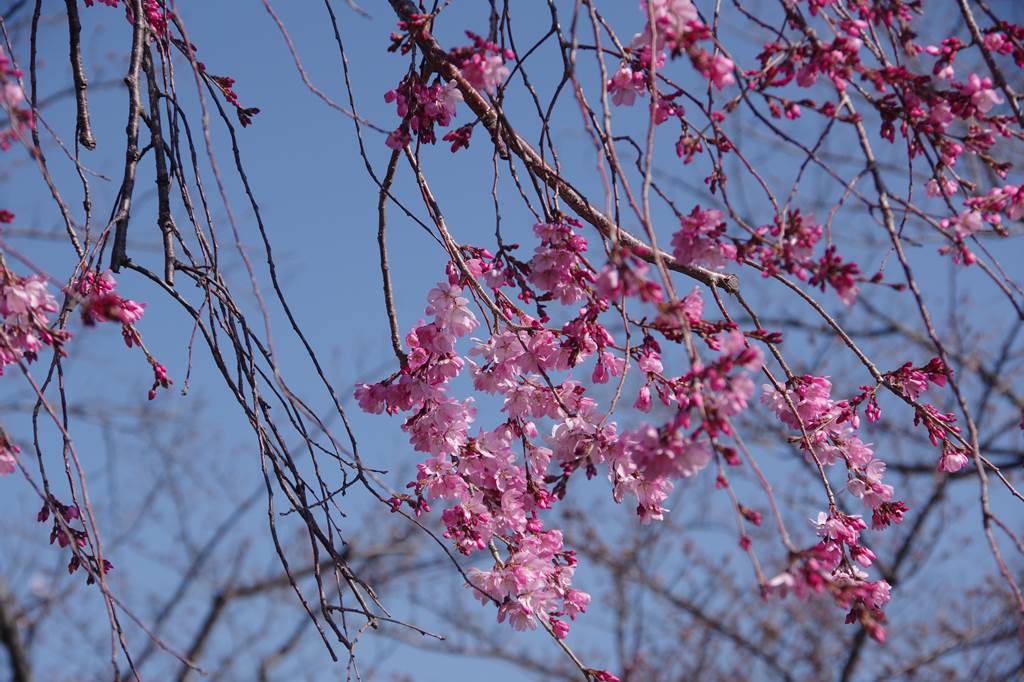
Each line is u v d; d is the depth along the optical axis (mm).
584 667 1455
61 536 1440
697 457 1312
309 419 1396
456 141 1502
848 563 1476
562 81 1442
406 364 1490
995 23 1423
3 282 1411
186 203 1468
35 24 1508
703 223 1379
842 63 1391
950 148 1411
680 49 1398
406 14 1530
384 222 1507
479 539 1479
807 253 1356
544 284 1460
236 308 1444
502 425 1500
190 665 1321
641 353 1481
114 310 1334
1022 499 1480
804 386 1511
